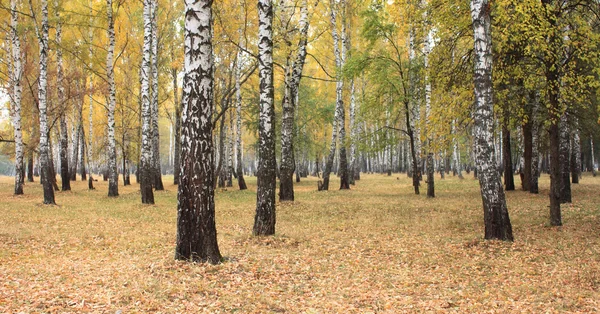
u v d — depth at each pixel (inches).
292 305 217.2
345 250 357.4
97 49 954.1
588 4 458.9
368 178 1642.5
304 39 663.1
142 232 434.0
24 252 328.2
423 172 2075.5
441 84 517.3
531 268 297.1
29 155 1251.8
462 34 505.4
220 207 679.7
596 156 1989.4
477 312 211.0
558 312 210.1
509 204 648.4
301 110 1322.6
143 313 192.1
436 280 270.2
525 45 462.6
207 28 278.1
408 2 549.3
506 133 873.5
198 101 277.9
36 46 942.4
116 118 1323.8
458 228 458.0
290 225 491.2
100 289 223.3
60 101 883.4
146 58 711.7
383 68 805.2
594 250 344.2
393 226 480.1
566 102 467.8
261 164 410.0
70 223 479.2
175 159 1245.1
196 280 246.7
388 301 227.0
